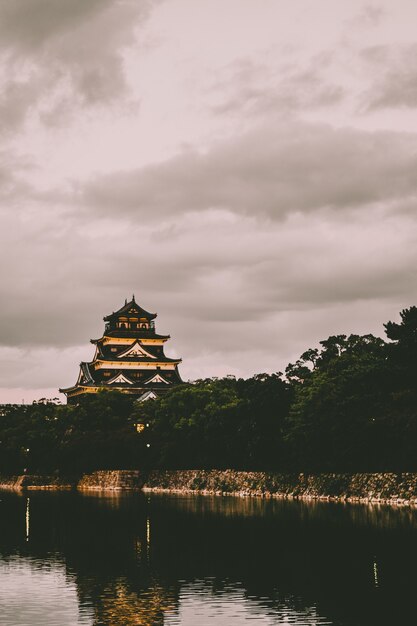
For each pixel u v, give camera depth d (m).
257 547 60.75
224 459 132.88
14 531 76.25
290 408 119.19
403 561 53.16
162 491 142.38
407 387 102.19
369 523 73.12
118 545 64.31
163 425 148.62
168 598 43.03
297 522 76.25
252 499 111.25
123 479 153.00
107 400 173.75
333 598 42.62
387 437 97.56
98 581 48.00
